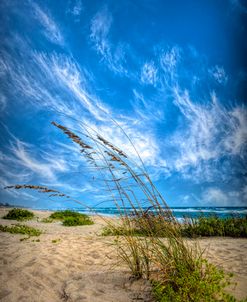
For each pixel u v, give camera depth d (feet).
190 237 23.53
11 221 45.60
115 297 9.89
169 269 10.38
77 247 18.85
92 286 10.93
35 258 14.84
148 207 11.00
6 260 14.37
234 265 13.42
